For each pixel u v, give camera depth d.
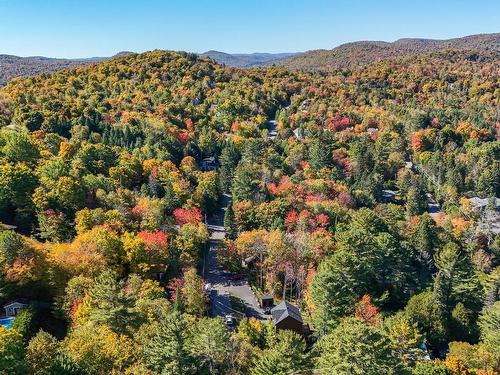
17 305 58.28
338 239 81.62
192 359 43.06
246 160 144.62
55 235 74.44
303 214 93.88
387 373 38.81
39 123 132.38
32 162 92.88
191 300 63.19
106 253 66.75
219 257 83.75
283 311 63.88
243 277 82.25
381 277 76.19
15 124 131.00
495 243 107.81
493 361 54.72
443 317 68.25
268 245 80.75
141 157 127.25
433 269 88.38
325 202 106.06
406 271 79.00
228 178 134.38
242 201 103.69
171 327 43.78
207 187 117.00
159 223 83.19
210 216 115.19
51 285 60.28
